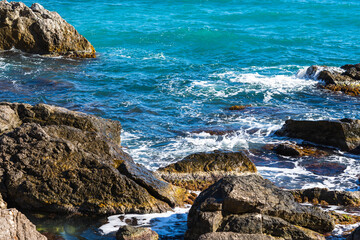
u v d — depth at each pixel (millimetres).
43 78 22531
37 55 27594
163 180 10953
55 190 9633
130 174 10180
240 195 8258
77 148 10078
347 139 14453
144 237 8398
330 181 12180
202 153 12164
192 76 24391
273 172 12719
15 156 9836
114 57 28719
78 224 9250
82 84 21891
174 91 21438
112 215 9680
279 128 16500
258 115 18109
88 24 38875
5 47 27781
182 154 13805
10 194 9641
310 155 14047
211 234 7672
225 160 12000
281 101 20250
